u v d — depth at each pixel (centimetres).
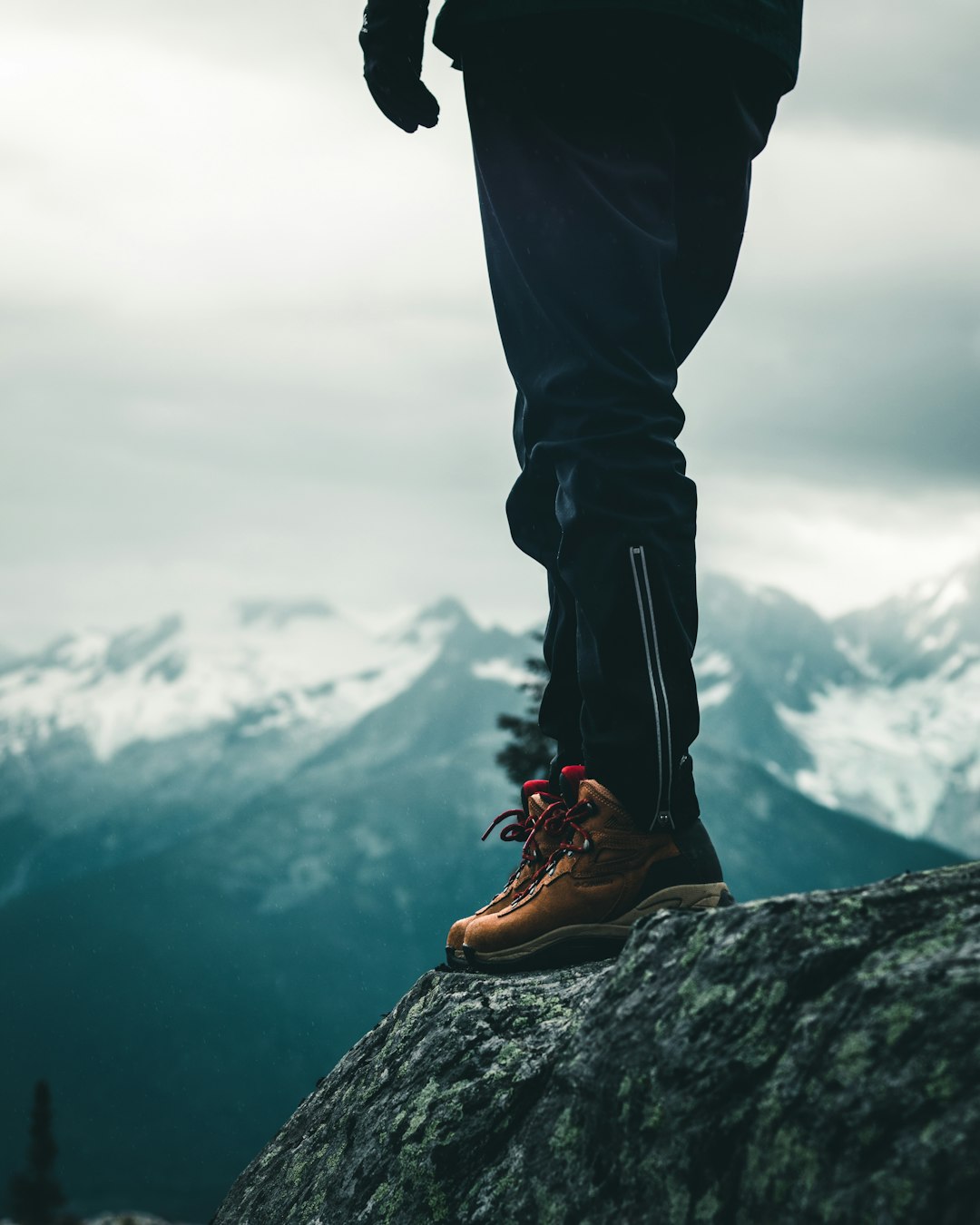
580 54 212
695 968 154
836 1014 136
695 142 231
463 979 215
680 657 210
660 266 215
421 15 236
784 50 229
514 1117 173
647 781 210
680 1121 143
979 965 131
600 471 208
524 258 218
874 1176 122
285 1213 202
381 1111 196
